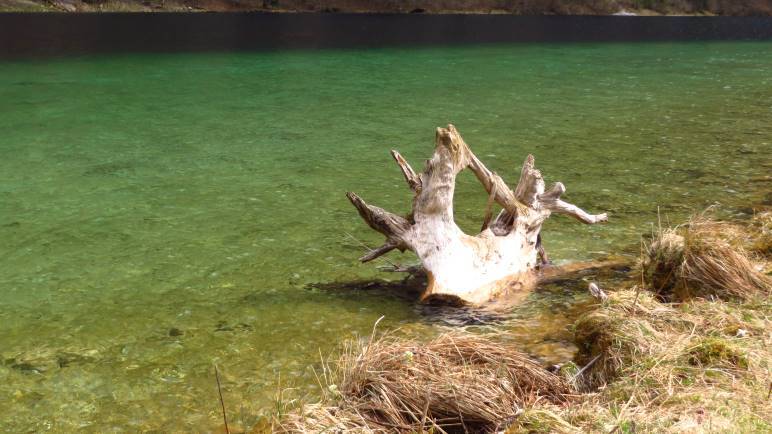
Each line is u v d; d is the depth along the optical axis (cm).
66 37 3969
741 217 963
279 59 3247
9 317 694
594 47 4181
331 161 1364
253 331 655
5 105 1981
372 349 523
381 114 1905
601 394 469
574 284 735
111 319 688
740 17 8806
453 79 2669
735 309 579
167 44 3788
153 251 874
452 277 692
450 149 683
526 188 758
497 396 473
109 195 1126
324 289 751
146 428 512
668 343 512
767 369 467
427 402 459
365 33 4909
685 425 402
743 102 2120
